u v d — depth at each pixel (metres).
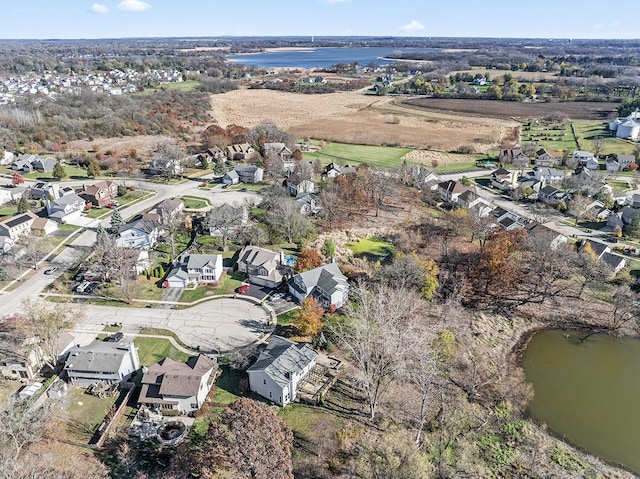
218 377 62.50
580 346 73.94
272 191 121.88
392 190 123.25
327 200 112.62
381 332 62.00
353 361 66.69
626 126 193.12
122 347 61.72
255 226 101.25
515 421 58.94
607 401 62.81
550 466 52.69
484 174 157.12
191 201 123.00
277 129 184.00
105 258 83.75
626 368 69.25
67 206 109.06
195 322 73.44
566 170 156.88
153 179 140.88
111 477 47.28
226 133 178.62
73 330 70.38
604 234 110.19
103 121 187.62
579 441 56.44
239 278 86.44
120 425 54.06
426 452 51.56
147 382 57.66
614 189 137.88
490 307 82.31
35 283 82.88
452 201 127.25
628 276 89.19
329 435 54.12
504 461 53.06
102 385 59.53
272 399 58.84
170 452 50.56
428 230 109.38
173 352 66.31
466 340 73.00
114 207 118.38
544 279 89.56
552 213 122.44
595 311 81.75
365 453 45.97
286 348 62.53
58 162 142.88
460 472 49.69
